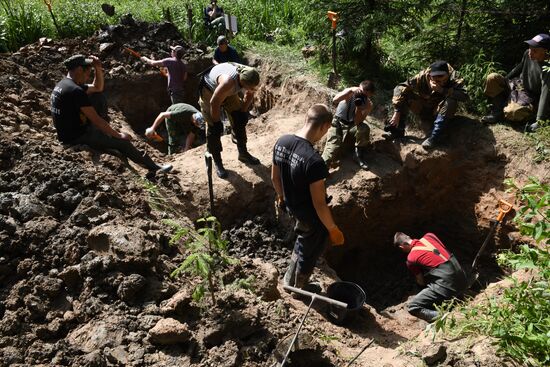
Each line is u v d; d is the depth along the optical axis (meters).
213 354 3.69
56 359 3.58
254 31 10.89
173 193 6.26
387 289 7.46
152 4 11.38
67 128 5.99
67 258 4.26
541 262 3.79
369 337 5.18
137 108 9.46
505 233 7.00
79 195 4.92
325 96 8.12
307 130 4.39
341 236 4.57
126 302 4.00
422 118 7.46
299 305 5.15
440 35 8.24
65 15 10.27
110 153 6.30
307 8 8.96
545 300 3.77
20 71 8.00
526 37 7.87
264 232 6.43
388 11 8.16
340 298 5.57
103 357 3.61
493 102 7.32
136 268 4.16
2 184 5.00
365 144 7.07
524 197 3.92
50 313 3.96
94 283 4.06
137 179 6.00
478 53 7.96
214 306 4.04
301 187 4.40
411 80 7.09
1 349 3.68
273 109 8.91
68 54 9.05
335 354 4.16
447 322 4.31
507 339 3.62
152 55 9.55
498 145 7.07
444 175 7.27
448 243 7.77
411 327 5.59
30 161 5.30
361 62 8.77
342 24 8.38
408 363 3.79
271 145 7.37
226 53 8.96
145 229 4.80
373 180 7.03
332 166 7.26
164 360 3.64
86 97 5.85
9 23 9.66
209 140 6.28
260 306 4.24
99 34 9.66
